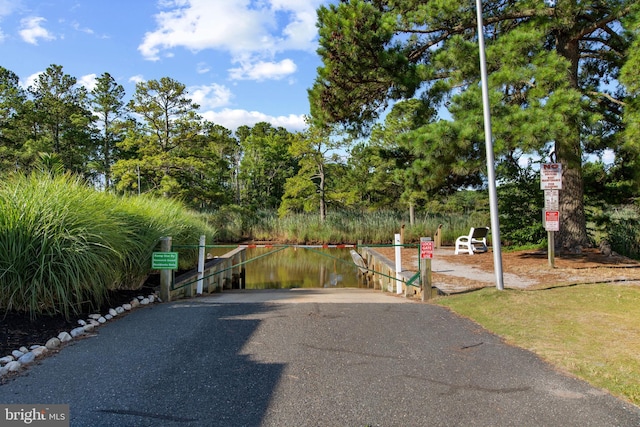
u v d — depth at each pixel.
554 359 4.63
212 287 11.61
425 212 27.75
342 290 11.61
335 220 27.64
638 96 10.62
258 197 45.62
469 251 15.96
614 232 15.45
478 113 11.09
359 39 12.30
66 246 6.10
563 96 10.12
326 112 14.46
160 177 26.97
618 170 14.39
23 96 39.78
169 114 27.95
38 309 5.75
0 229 5.73
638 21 10.08
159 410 3.44
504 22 13.63
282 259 21.80
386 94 14.55
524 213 17.06
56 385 3.91
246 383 3.98
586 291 7.89
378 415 3.37
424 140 11.23
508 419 3.31
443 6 12.09
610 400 3.65
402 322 6.27
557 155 13.12
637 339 5.34
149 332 5.66
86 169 38.84
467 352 4.91
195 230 12.68
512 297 7.56
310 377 4.12
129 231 7.93
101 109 41.09
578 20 12.11
